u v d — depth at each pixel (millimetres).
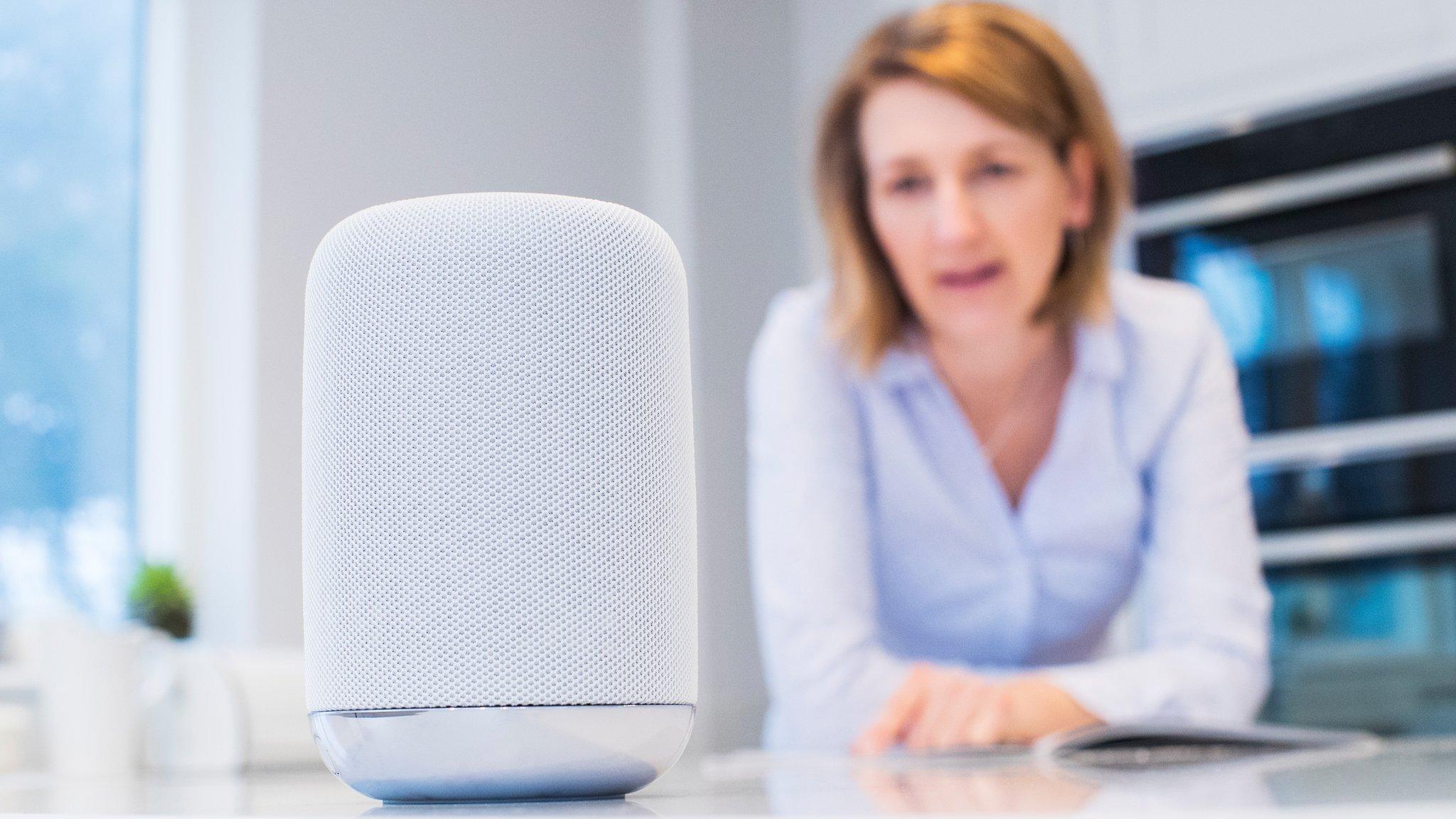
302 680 1086
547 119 2766
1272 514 2248
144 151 2414
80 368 2363
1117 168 1339
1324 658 2191
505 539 356
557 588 357
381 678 357
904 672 1254
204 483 2307
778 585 1290
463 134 2605
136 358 2408
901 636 1481
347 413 369
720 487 2805
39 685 1281
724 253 2885
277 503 2258
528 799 370
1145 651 1343
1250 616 1285
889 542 1410
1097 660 1511
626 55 2941
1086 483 1352
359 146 2422
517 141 2709
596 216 375
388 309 365
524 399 360
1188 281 2389
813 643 1254
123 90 2439
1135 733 751
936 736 1071
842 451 1316
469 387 359
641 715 367
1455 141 2191
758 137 2994
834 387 1329
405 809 354
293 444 2293
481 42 2660
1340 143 2295
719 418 2818
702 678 2699
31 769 1153
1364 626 2158
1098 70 2545
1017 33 1298
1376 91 2270
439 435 359
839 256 1366
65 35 2395
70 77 2396
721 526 2795
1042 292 1327
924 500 1371
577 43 2836
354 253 372
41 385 2326
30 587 2285
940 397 1340
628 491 370
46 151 2367
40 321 2336
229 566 2252
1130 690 1147
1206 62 2430
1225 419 1329
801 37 3027
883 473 1368
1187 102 2443
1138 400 1325
